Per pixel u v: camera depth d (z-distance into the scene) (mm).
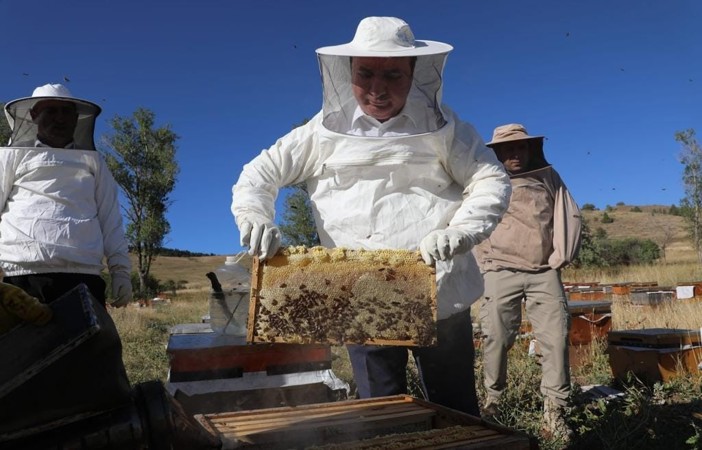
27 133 4070
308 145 2836
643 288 12742
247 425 2287
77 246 4027
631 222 85062
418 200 2758
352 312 2283
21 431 1445
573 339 6582
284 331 2291
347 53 2523
